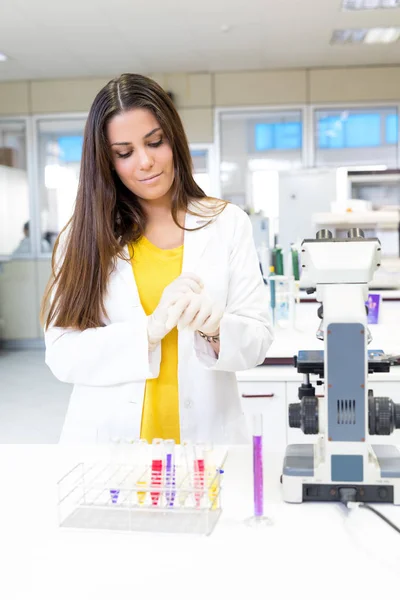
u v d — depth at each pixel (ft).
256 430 2.94
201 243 4.37
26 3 16.42
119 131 3.87
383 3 17.07
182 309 3.62
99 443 4.24
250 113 23.91
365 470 3.11
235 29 18.83
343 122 23.71
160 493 3.02
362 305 3.14
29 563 2.60
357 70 23.24
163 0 16.43
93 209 4.12
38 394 16.62
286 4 16.90
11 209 24.64
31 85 24.29
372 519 2.93
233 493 3.30
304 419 3.20
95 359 3.98
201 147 24.04
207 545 2.72
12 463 3.85
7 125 24.70
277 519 2.97
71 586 2.41
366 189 19.65
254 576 2.45
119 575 2.49
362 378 3.09
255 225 18.88
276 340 7.88
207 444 3.10
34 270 24.68
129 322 3.96
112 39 19.51
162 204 4.44
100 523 2.95
